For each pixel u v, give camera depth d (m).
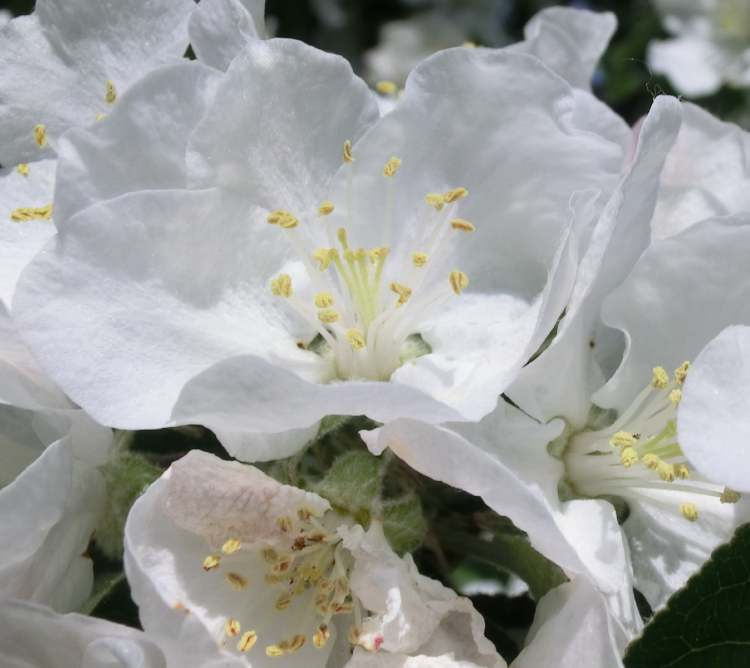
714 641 0.17
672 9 0.33
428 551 0.19
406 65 0.39
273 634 0.18
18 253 0.19
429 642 0.17
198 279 0.18
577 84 0.22
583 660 0.17
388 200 0.19
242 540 0.17
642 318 0.19
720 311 0.18
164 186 0.18
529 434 0.18
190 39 0.19
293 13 0.38
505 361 0.18
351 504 0.18
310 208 0.19
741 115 0.32
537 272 0.19
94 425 0.18
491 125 0.18
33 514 0.17
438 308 0.19
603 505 0.18
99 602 0.18
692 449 0.17
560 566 0.17
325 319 0.18
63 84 0.20
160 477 0.17
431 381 0.18
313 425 0.18
